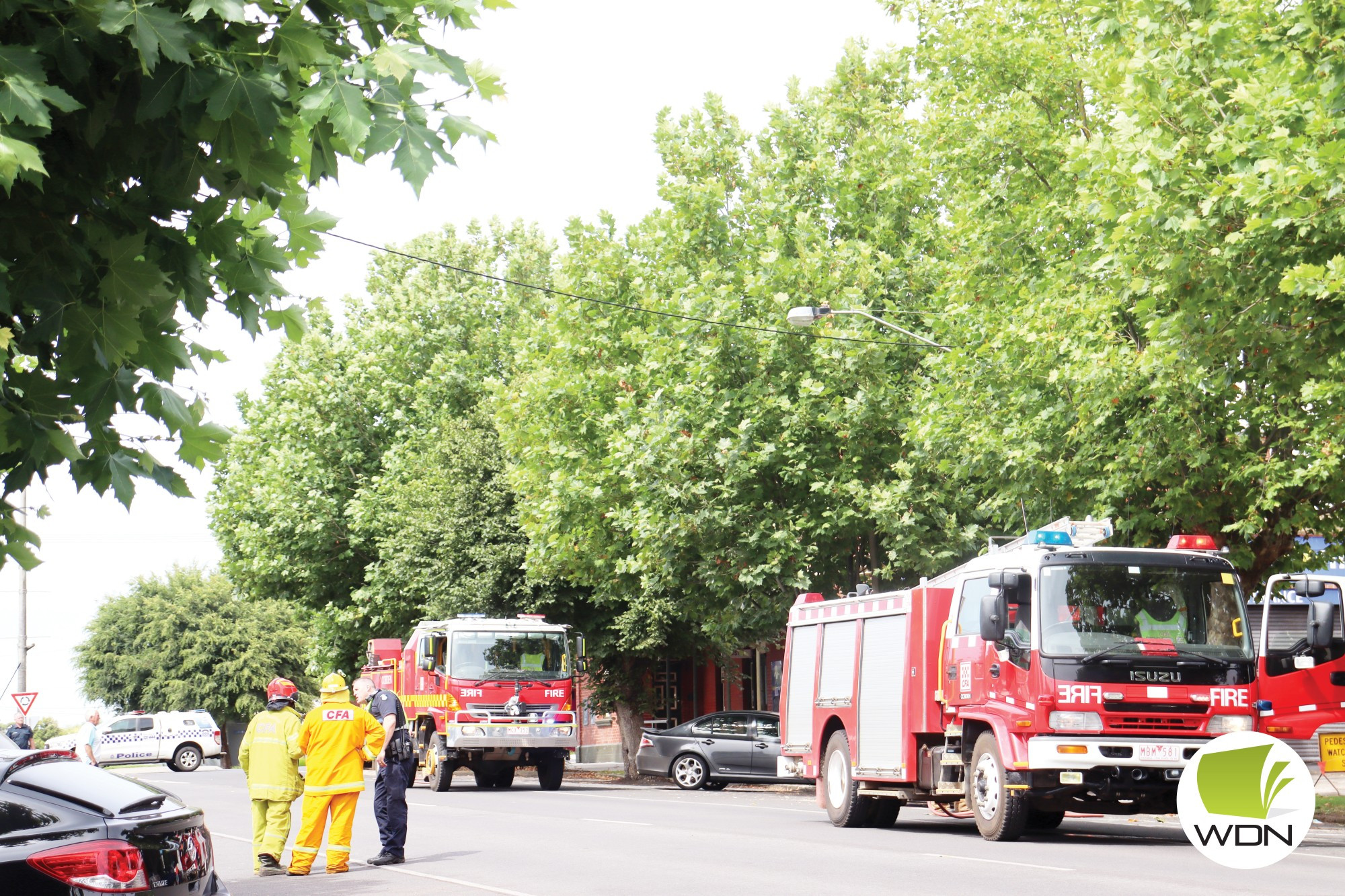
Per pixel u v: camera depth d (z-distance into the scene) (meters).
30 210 5.06
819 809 22.25
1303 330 15.23
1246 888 10.99
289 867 13.62
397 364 44.81
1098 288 18.81
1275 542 19.73
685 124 32.16
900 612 17.27
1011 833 15.06
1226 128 14.88
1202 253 15.23
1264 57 14.21
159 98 4.73
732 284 27.81
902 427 25.25
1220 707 14.58
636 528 26.72
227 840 17.58
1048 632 14.59
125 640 73.25
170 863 7.04
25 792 6.95
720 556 26.61
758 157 31.17
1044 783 14.61
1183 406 17.78
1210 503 18.64
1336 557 19.97
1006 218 21.59
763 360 26.27
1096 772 14.41
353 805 13.80
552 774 29.38
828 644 19.19
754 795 27.64
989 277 21.78
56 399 5.38
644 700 35.31
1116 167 15.93
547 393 30.14
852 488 24.91
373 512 41.38
